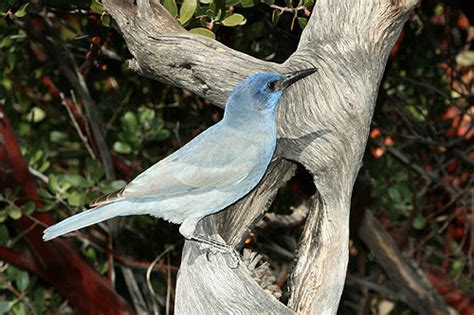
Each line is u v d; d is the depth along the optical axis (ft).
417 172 44.32
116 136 44.45
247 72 28.58
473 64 44.62
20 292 42.65
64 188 38.45
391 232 45.98
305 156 28.19
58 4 35.42
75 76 42.06
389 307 47.34
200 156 28.78
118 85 42.96
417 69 42.39
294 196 38.91
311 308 28.19
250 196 30.32
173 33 28.43
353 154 27.99
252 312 27.63
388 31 28.19
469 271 45.60
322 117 27.91
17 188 38.27
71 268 39.45
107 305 39.70
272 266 44.45
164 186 28.50
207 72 28.50
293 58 28.78
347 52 27.99
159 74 28.99
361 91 27.91
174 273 43.11
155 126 40.22
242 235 30.35
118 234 41.29
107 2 28.84
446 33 40.78
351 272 47.91
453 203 46.29
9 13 32.09
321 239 28.35
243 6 29.76
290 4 30.42
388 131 41.42
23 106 43.01
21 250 41.27
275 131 28.73
